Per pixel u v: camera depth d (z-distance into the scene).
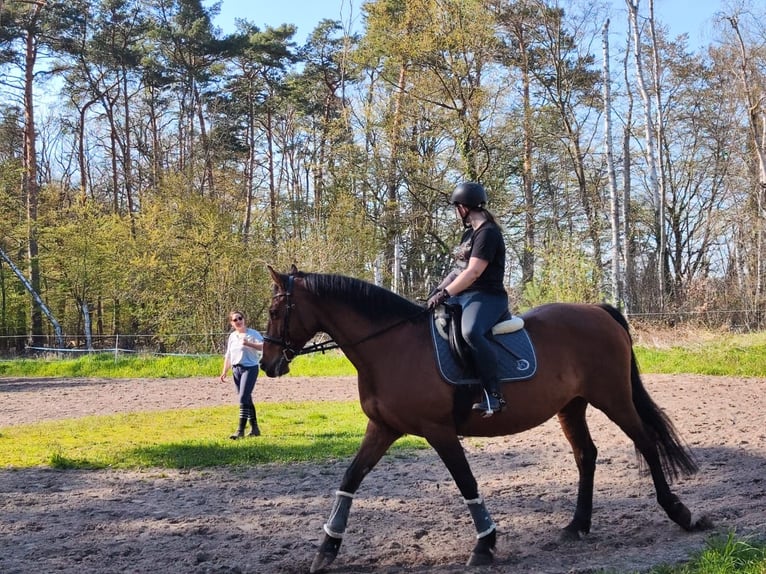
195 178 34.88
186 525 6.01
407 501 6.69
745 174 30.81
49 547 5.41
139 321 32.16
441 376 4.99
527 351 5.26
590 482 5.66
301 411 12.88
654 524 5.68
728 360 17.14
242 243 29.50
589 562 4.77
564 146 33.03
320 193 33.47
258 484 7.57
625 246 27.20
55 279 33.97
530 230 31.59
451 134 29.19
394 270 33.59
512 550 5.21
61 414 13.41
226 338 25.86
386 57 29.97
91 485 7.61
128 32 37.31
